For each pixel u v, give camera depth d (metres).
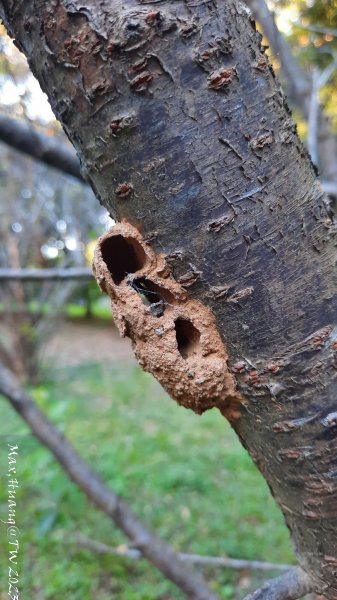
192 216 0.07
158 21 0.07
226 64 0.07
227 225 0.07
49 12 0.07
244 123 0.07
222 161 0.07
